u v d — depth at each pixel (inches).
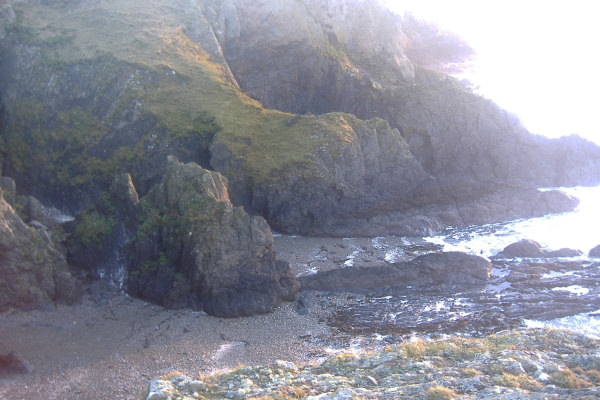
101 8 2586.1
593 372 968.9
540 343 1100.5
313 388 992.2
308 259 1882.4
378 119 2284.7
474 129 2397.9
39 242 1598.2
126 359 1395.2
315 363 1247.5
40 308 1569.9
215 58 2534.5
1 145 2265.0
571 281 1717.5
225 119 2210.9
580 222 2146.9
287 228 2065.7
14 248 1540.4
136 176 2145.7
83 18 2546.8
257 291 1624.0
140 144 2174.0
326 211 2082.9
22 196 1905.8
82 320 1552.7
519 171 2409.0
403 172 2241.6
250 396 970.7
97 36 2456.9
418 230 2080.5
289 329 1533.0
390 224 2091.5
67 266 1662.2
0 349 1406.3
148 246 1683.1
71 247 1743.4
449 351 1090.1
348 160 2155.5
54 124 2284.7
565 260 1846.7
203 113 2228.1
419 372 1011.9
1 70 2429.9
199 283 1616.6
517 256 1893.5
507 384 936.3
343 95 2679.6
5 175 2240.4
